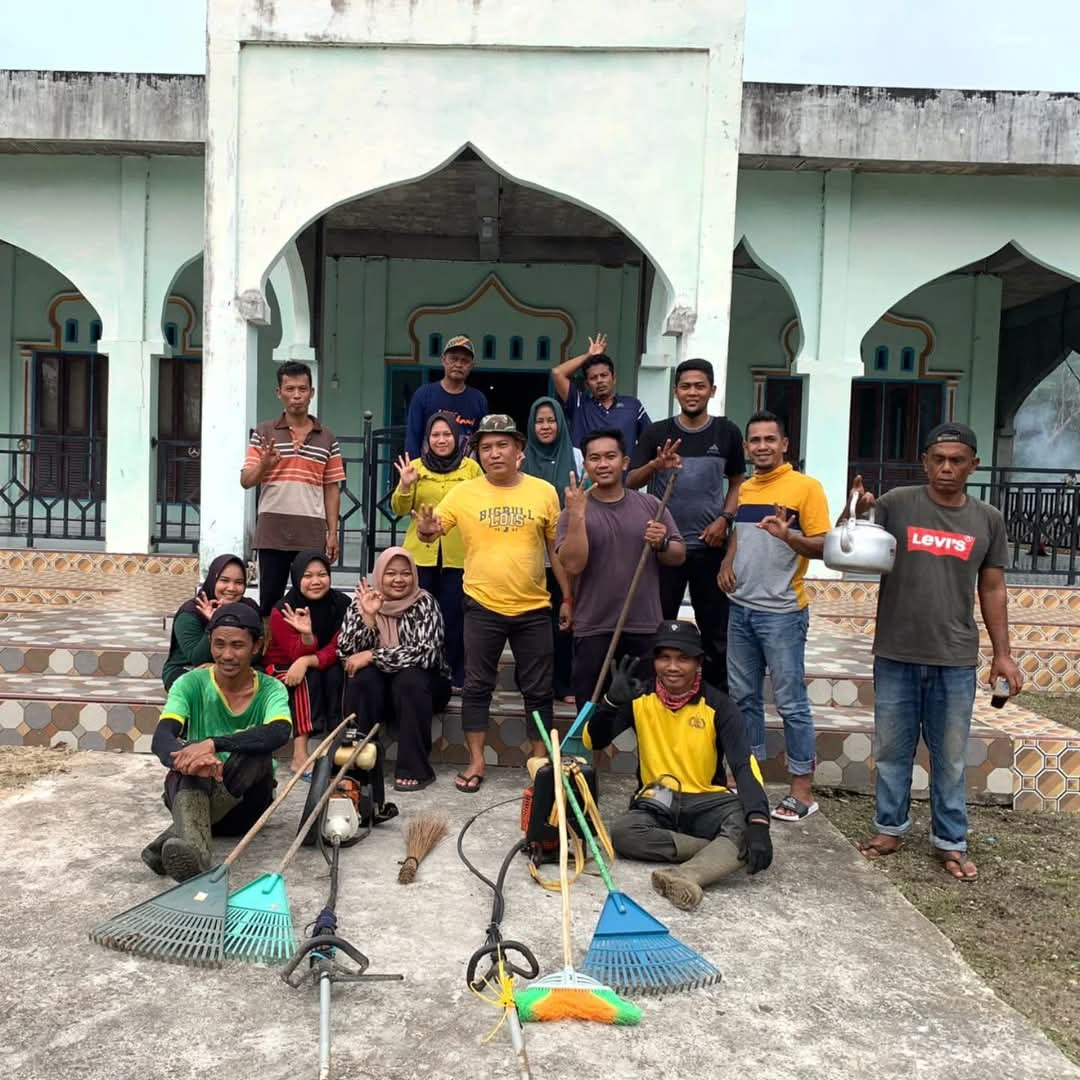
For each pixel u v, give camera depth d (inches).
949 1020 110.3
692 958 116.3
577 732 150.6
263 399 453.7
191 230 335.0
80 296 441.7
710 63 249.4
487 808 172.4
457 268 452.4
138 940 116.8
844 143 307.9
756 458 169.6
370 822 160.1
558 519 171.2
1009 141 307.9
